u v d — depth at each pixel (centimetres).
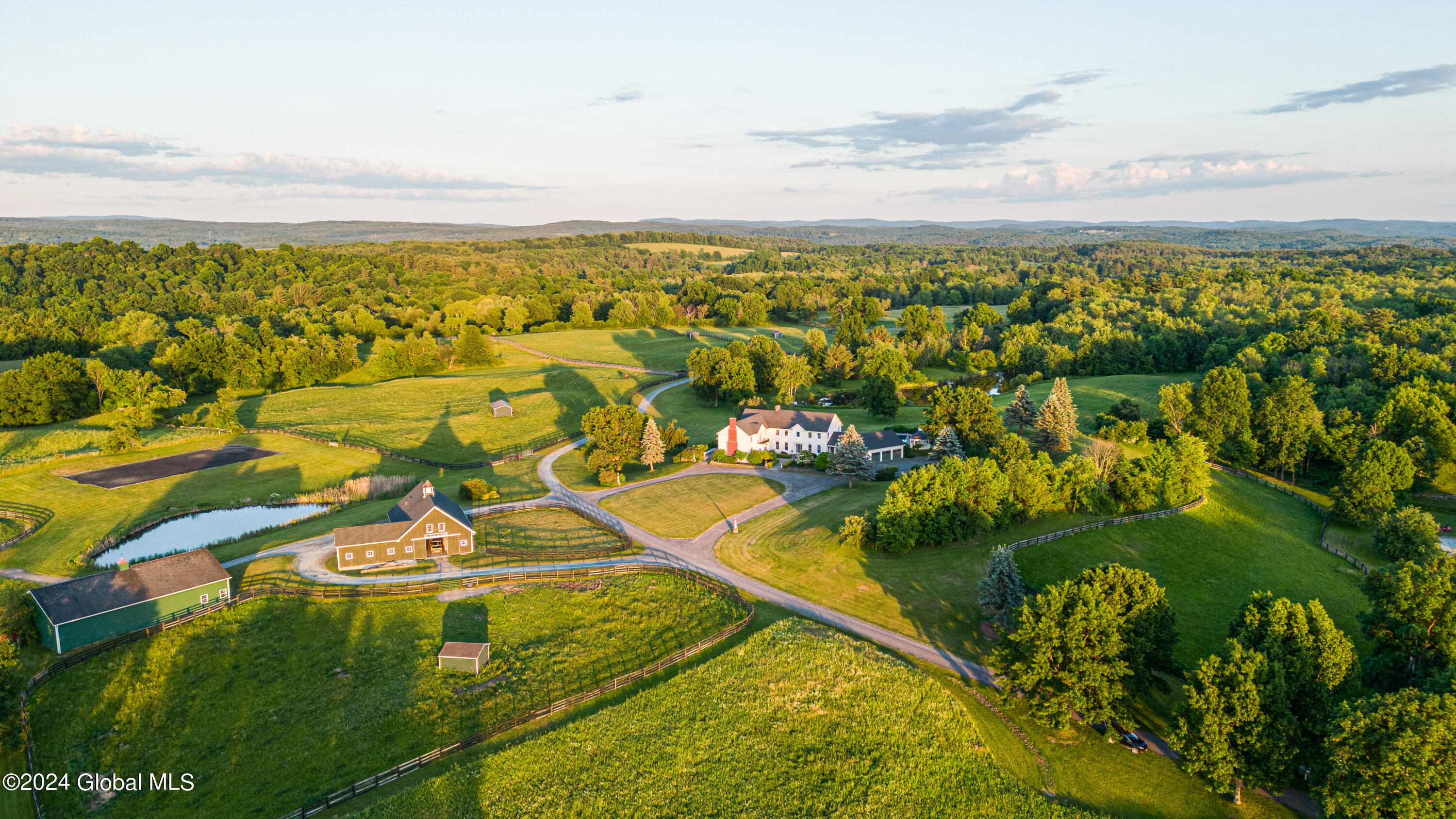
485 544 7738
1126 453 9644
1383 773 3559
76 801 4266
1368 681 4825
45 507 8569
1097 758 4631
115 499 8900
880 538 7112
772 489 9475
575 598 6562
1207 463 9850
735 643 5866
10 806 4147
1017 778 4472
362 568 7069
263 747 4716
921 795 4344
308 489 9612
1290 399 10194
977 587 6594
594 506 9006
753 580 6950
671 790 4397
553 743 4725
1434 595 4609
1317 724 4166
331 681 5344
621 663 5653
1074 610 4728
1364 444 9581
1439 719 3544
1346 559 7375
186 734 4812
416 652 5719
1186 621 6178
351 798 4300
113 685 5150
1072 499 8075
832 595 6625
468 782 4394
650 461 10312
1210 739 4131
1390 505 7981
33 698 4944
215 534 8156
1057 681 4794
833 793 4366
